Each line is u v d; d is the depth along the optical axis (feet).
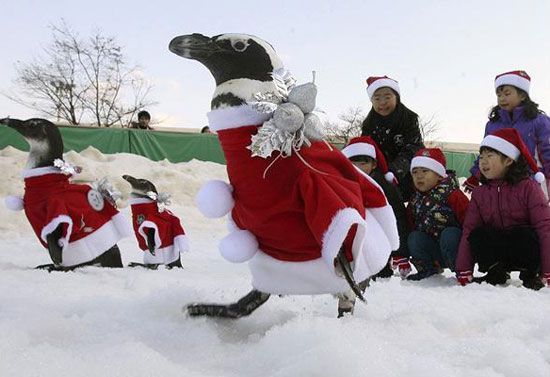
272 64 7.48
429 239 16.40
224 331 7.45
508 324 7.87
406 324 7.49
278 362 5.65
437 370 5.32
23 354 5.33
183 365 5.76
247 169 7.20
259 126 7.22
